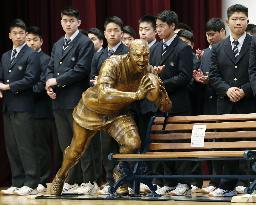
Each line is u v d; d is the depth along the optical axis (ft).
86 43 36.96
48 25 48.88
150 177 30.53
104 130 32.22
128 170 30.83
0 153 49.14
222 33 38.06
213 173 34.83
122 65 31.12
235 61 32.63
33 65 38.70
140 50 30.42
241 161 32.73
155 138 31.76
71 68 36.83
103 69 31.07
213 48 33.47
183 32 38.99
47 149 43.57
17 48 39.14
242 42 32.89
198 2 46.68
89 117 31.63
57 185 33.24
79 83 36.76
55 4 48.49
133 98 30.12
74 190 37.17
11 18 49.44
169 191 34.42
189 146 30.81
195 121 31.12
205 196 31.65
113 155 30.30
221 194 31.99
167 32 34.60
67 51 36.96
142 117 34.58
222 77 33.12
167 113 31.58
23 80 38.11
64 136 36.94
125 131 30.86
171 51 34.37
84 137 32.07
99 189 38.24
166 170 34.58
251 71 31.71
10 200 33.09
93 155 38.70
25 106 38.47
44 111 42.70
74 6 47.73
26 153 38.47
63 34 48.44
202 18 46.62
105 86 30.63
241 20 32.63
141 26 38.37
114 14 48.21
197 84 36.65
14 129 38.58
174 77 33.83
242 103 32.07
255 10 45.62
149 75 30.12
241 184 36.27
